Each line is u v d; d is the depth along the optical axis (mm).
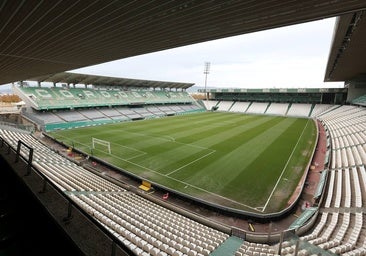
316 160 18406
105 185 13047
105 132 28672
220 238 8773
